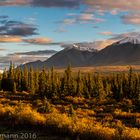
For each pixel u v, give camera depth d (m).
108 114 41.56
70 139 20.86
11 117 26.31
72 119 26.48
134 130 23.84
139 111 48.66
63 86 74.75
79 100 63.91
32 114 26.30
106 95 79.69
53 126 23.55
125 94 80.06
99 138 20.84
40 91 72.38
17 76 86.38
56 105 52.59
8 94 73.44
